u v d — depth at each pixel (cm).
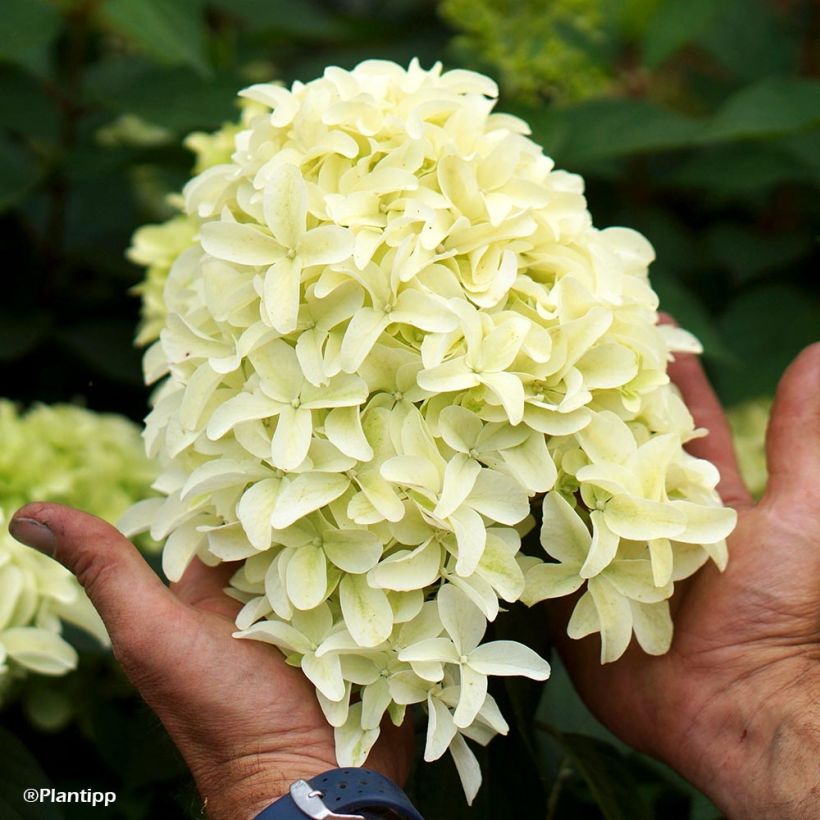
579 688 72
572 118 88
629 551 65
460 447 62
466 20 93
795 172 94
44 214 100
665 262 97
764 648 68
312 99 65
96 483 80
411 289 62
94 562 64
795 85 85
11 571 71
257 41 109
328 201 63
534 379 63
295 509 61
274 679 64
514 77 92
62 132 94
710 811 76
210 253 63
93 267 96
